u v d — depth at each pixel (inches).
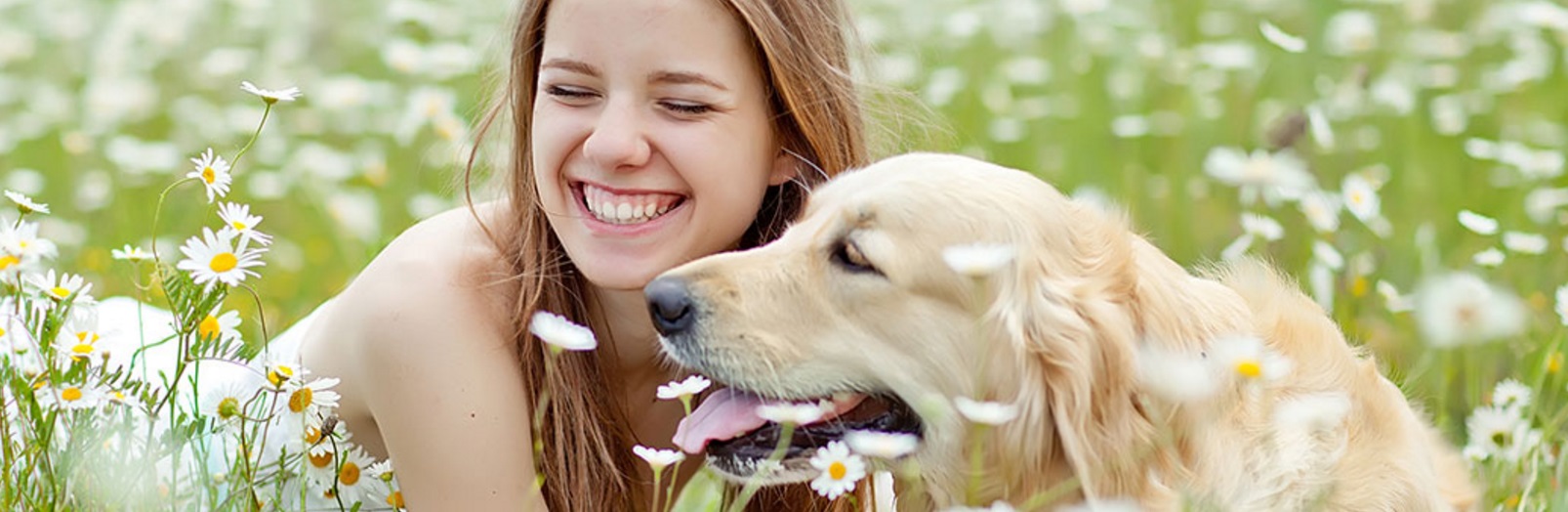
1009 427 135.3
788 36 151.1
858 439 122.6
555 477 155.5
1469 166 288.4
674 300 138.8
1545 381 201.8
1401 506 141.3
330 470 142.7
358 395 156.4
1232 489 135.0
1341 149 280.7
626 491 160.2
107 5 374.0
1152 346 135.7
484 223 161.0
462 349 149.9
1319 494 134.0
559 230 150.3
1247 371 129.0
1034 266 134.8
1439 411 189.3
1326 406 134.0
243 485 142.0
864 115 167.3
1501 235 248.5
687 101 146.1
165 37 354.0
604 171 145.1
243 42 362.6
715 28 146.6
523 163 156.4
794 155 156.4
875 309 137.1
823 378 138.3
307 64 352.5
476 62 297.9
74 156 297.4
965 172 138.9
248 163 299.6
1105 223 141.9
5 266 132.6
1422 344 206.2
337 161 278.8
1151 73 339.6
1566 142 289.7
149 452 133.9
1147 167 297.1
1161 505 133.0
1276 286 151.9
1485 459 168.2
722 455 139.5
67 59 358.3
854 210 137.6
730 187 149.4
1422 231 233.6
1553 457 174.7
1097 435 133.2
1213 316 141.6
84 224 270.5
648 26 143.9
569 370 153.1
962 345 136.1
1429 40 328.2
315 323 171.9
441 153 289.9
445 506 150.9
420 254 155.3
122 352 181.6
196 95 337.7
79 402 131.5
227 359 135.6
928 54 349.7
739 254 141.3
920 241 135.6
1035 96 341.4
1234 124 302.2
